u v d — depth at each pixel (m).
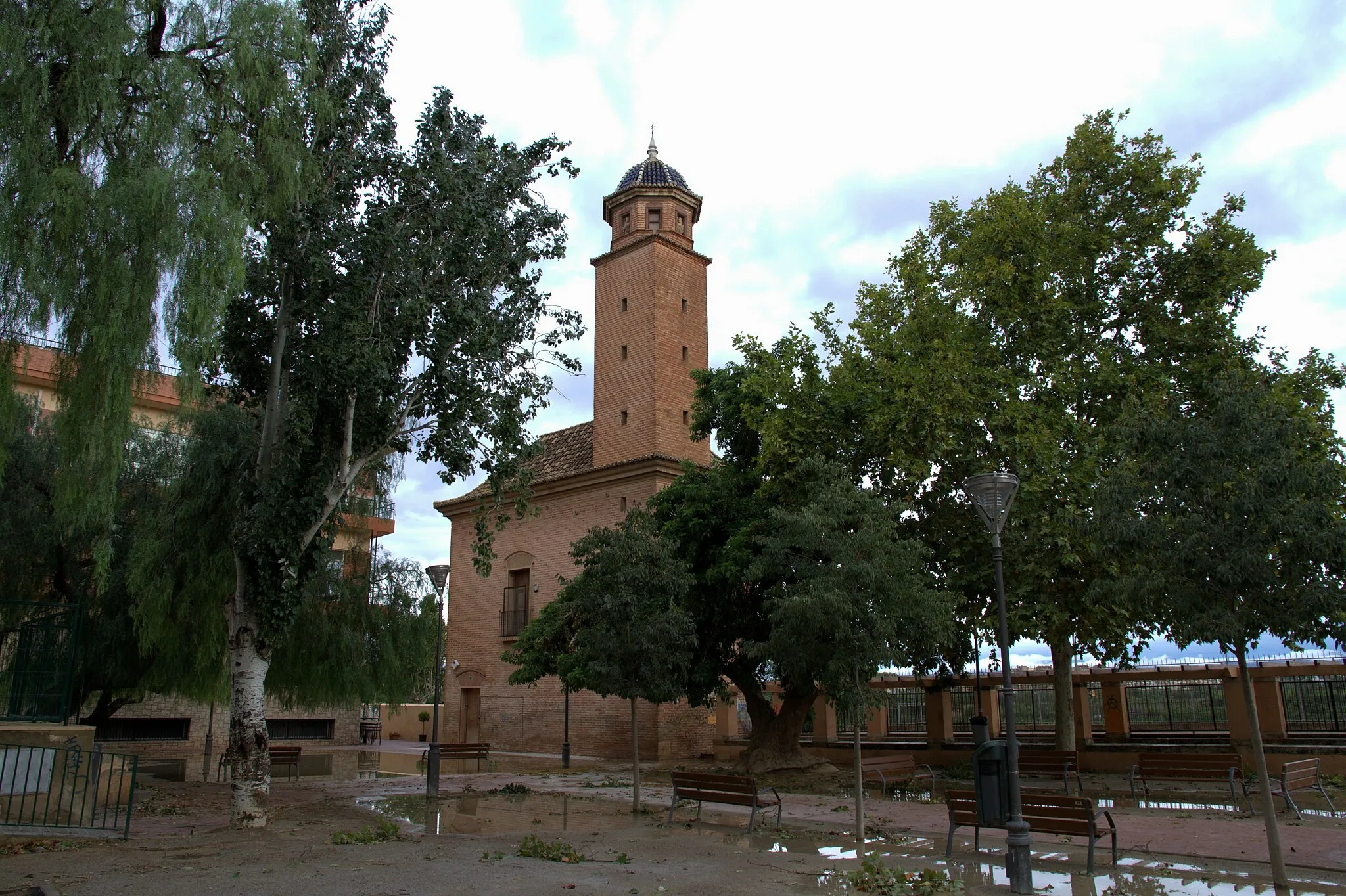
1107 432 18.11
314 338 14.00
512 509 33.31
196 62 12.50
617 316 32.31
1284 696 21.56
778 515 12.48
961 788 16.70
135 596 17.62
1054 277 20.75
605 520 29.92
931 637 12.63
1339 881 8.95
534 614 31.50
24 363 11.48
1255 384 9.48
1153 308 20.61
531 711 31.08
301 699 21.36
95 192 10.63
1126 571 16.08
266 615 13.22
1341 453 18.72
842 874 9.34
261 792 12.95
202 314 11.08
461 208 14.18
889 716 27.36
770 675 22.80
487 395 15.28
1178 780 16.47
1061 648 19.06
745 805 12.52
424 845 11.05
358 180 14.27
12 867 9.09
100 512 11.48
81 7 11.34
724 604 21.73
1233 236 20.16
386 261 13.91
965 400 18.23
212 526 17.34
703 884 8.74
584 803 16.16
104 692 20.34
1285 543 8.45
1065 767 16.20
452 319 14.45
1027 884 8.48
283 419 14.43
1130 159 20.81
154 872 8.84
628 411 31.02
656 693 14.66
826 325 21.39
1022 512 17.41
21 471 17.50
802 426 19.47
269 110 12.88
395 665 22.14
